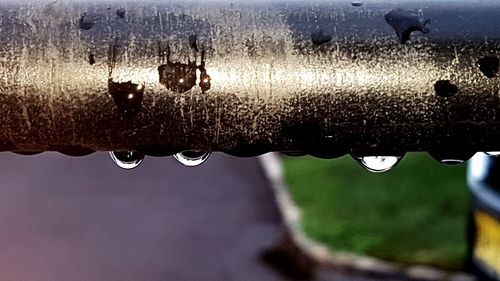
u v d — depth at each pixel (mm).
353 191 1108
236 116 133
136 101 131
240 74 132
